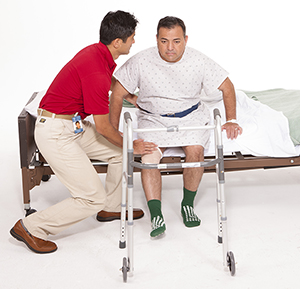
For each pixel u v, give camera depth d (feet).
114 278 7.34
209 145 9.12
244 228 8.81
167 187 10.73
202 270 7.51
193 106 9.19
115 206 9.07
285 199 10.04
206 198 10.12
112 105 9.04
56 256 7.93
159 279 7.29
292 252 7.98
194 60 8.70
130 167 7.00
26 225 7.88
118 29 7.59
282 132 9.14
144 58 8.75
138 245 8.25
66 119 7.79
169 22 8.27
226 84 8.87
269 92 11.68
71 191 7.98
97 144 8.71
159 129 7.06
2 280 7.29
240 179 11.16
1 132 14.11
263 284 7.14
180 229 8.79
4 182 10.92
